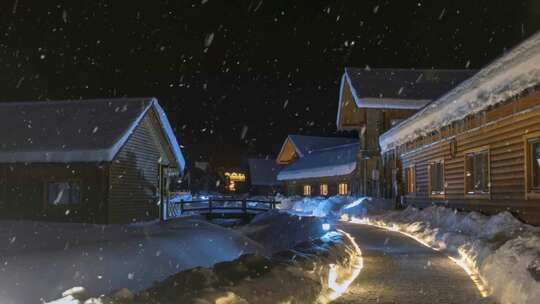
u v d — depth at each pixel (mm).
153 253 15742
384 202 32031
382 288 9703
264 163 83938
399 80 39938
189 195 62969
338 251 11930
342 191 48844
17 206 25859
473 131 17438
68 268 12922
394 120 38594
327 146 67438
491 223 13922
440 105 19016
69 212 25391
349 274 11180
